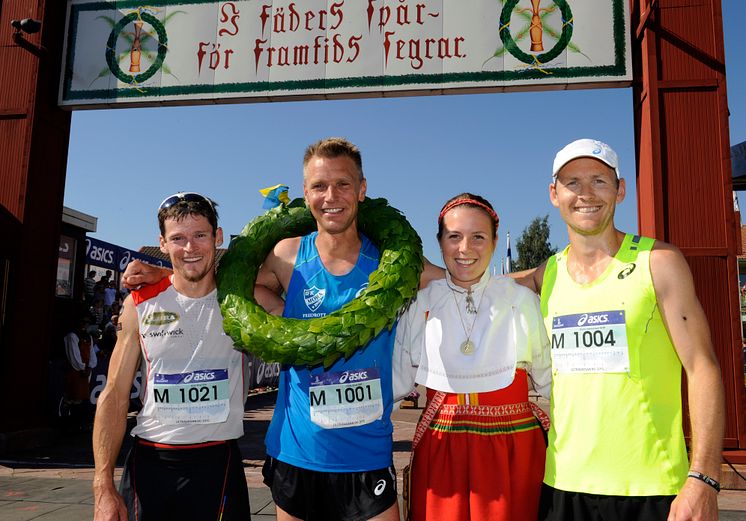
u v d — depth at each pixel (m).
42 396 7.74
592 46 6.65
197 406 2.46
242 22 7.34
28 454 7.14
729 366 5.80
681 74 6.18
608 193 2.17
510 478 2.26
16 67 7.62
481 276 2.48
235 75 7.28
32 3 7.69
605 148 2.20
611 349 2.08
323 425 2.38
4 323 7.22
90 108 7.77
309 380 2.46
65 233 11.33
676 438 2.03
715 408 1.90
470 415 2.32
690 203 6.01
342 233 2.55
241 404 2.60
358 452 2.40
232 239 2.81
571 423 2.11
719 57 6.14
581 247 2.24
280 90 7.16
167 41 7.49
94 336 10.85
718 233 5.94
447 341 2.42
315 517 2.44
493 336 2.38
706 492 1.84
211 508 2.41
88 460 6.86
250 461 7.04
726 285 5.88
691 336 2.00
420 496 2.36
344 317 2.33
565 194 2.21
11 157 7.45
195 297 2.56
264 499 5.10
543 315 2.30
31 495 5.30
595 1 6.69
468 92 6.94
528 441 2.31
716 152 6.05
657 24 6.26
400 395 2.61
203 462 2.44
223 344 2.54
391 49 6.98
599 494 2.01
